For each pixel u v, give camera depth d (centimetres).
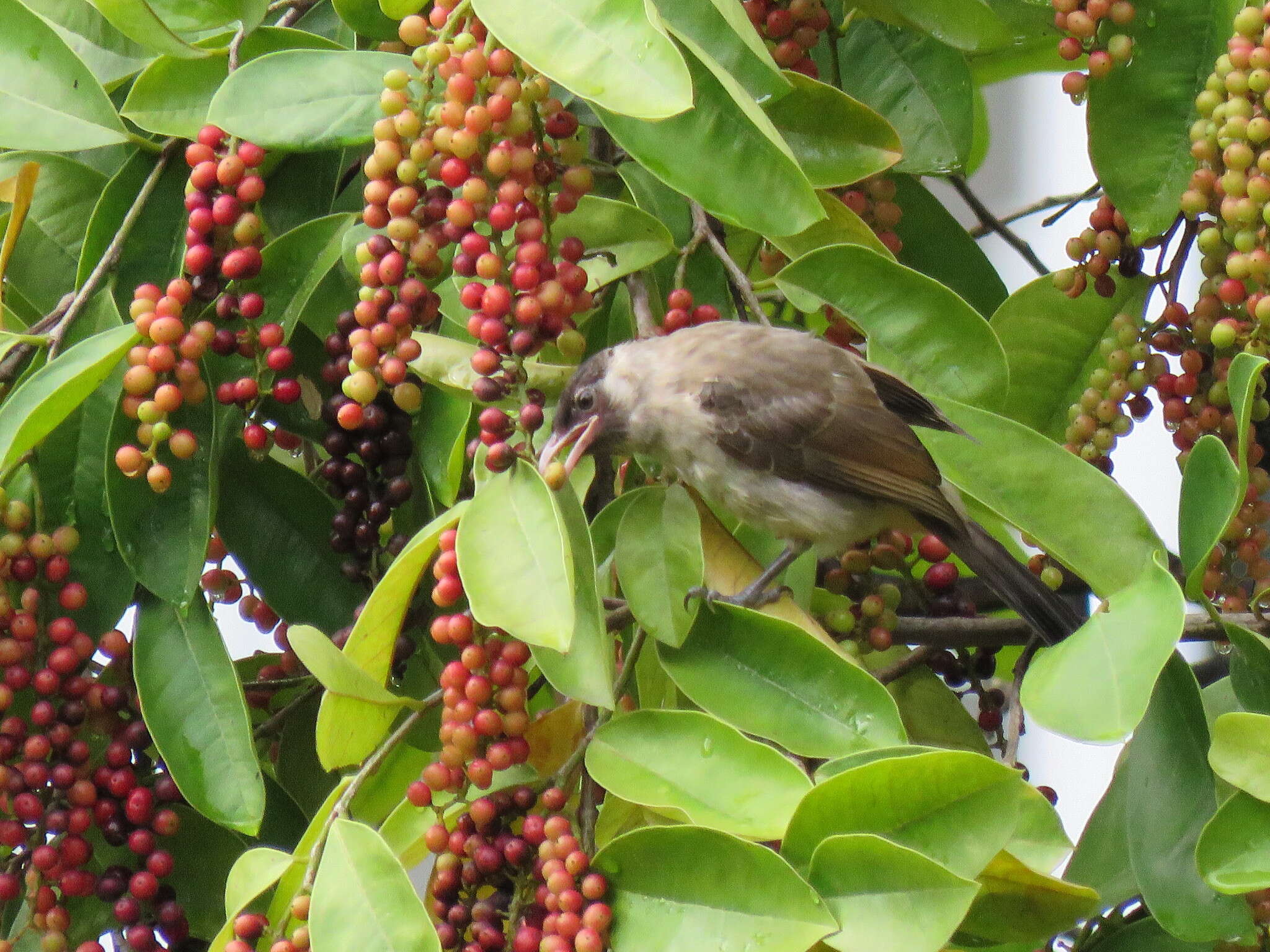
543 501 637
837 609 838
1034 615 846
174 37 750
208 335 703
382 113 717
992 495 736
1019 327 857
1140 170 784
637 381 876
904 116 895
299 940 587
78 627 722
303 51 729
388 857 587
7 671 687
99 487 734
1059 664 661
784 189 724
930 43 895
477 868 625
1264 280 715
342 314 763
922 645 855
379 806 782
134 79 833
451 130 642
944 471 742
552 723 686
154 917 716
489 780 627
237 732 699
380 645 662
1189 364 777
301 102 717
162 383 706
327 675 622
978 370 776
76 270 816
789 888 572
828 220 802
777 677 685
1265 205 703
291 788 785
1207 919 645
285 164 804
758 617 688
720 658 694
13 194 803
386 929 571
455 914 628
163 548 716
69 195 823
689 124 736
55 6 831
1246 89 713
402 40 717
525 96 656
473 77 643
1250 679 688
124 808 704
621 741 652
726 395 861
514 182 655
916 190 895
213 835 747
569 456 841
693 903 592
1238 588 761
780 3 797
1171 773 678
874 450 877
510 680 633
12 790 677
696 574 706
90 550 729
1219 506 677
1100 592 715
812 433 870
